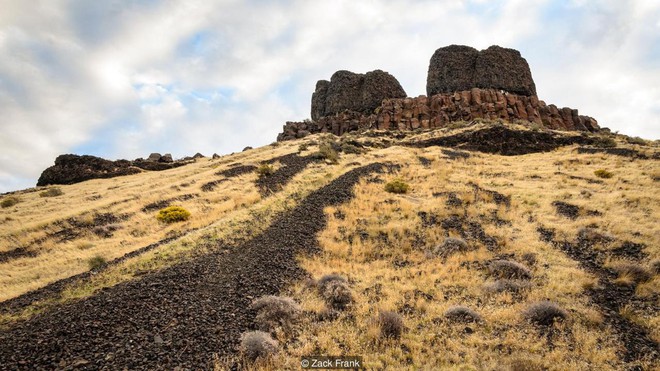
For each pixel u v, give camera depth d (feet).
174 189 112.27
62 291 42.60
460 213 73.72
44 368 24.58
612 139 156.87
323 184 104.06
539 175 111.96
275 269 47.26
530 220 70.95
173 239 63.82
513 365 26.03
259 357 26.18
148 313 33.30
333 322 33.09
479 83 251.39
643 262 48.70
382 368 26.32
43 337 28.50
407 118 237.45
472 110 225.76
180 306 35.22
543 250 55.47
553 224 66.49
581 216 70.28
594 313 35.17
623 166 113.19
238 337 29.66
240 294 38.88
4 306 40.83
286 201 85.20
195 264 47.29
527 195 88.33
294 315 33.27
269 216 73.31
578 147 151.53
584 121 245.45
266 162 147.43
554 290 41.11
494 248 56.49
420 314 35.35
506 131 168.35
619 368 27.17
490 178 111.45
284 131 284.61
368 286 42.60
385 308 35.96
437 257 52.80
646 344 30.89
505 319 34.30
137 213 90.48
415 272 47.26
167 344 28.09
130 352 26.81
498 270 46.47
